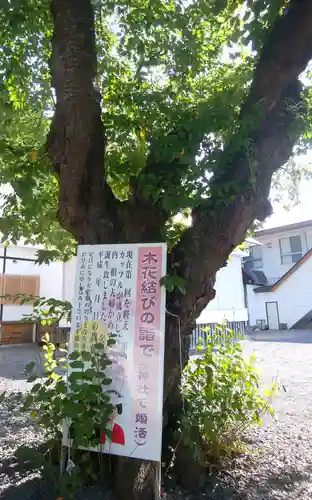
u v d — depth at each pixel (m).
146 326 2.94
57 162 3.23
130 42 4.25
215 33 4.50
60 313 3.66
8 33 3.76
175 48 4.09
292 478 3.54
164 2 4.31
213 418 3.48
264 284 24.55
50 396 2.97
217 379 3.75
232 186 3.04
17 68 3.97
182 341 3.34
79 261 3.25
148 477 2.89
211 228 3.19
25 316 3.67
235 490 3.29
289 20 3.28
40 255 4.24
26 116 4.38
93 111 3.16
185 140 3.18
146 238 3.28
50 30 4.14
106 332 3.01
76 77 3.12
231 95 3.23
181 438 3.08
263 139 3.19
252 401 3.92
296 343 14.87
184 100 4.14
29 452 3.18
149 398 2.83
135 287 3.04
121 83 4.53
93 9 3.72
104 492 2.97
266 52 3.38
